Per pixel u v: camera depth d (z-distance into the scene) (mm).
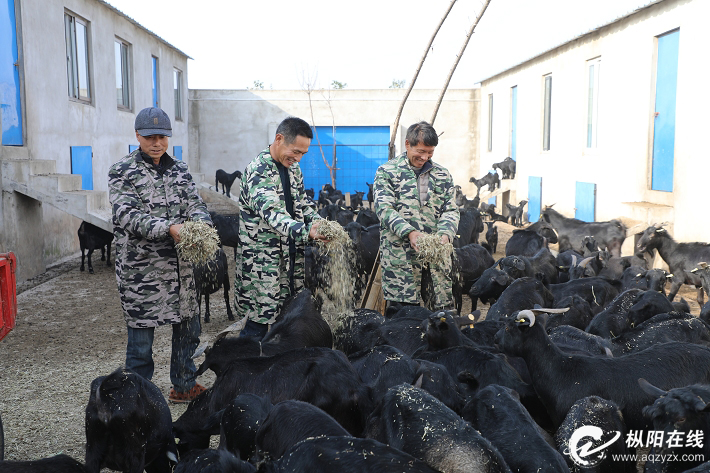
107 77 16547
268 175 4785
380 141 27938
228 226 12930
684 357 4430
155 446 3725
